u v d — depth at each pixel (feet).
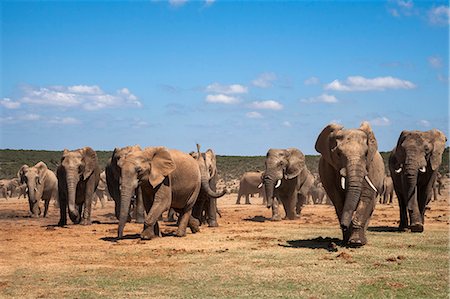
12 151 327.06
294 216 91.86
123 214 60.03
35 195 103.35
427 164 69.46
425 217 89.04
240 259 46.50
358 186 48.14
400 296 34.27
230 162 302.66
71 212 80.33
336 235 63.21
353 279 38.45
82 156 83.46
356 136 49.73
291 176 89.30
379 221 82.53
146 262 46.19
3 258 49.03
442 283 37.19
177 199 63.31
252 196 177.68
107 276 40.86
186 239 60.54
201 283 38.17
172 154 63.26
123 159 60.64
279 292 35.45
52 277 40.88
